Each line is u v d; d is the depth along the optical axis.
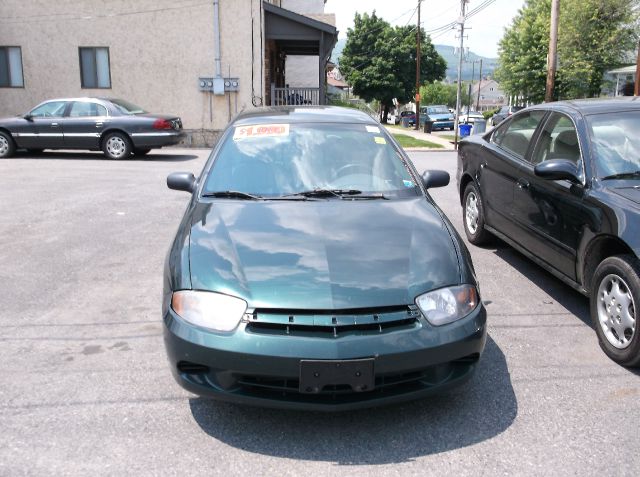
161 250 6.26
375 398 2.87
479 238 6.42
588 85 34.22
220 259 3.13
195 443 2.91
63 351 3.89
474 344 3.00
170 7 17.69
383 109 58.06
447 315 2.97
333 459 2.80
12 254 6.06
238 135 4.47
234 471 2.71
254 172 4.11
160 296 4.91
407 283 2.99
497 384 3.53
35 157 14.69
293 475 2.68
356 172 4.16
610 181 4.19
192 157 15.09
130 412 3.18
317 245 3.24
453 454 2.85
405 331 2.86
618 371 3.70
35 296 4.88
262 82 18.14
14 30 17.95
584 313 4.64
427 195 4.13
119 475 2.66
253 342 2.78
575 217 4.32
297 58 32.16
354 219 3.57
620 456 2.83
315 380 2.75
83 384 3.46
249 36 17.86
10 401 3.26
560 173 4.29
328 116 4.76
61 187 9.94
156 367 3.69
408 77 55.50
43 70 18.12
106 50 18.02
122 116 14.14
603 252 4.10
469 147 6.60
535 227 4.96
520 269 5.73
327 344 2.76
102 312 4.56
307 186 4.01
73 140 14.25
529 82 41.06
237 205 3.76
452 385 3.01
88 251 6.20
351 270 3.04
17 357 3.79
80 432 2.99
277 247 3.22
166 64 18.02
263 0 17.73
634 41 33.00
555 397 3.38
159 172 11.91
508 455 2.84
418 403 3.31
